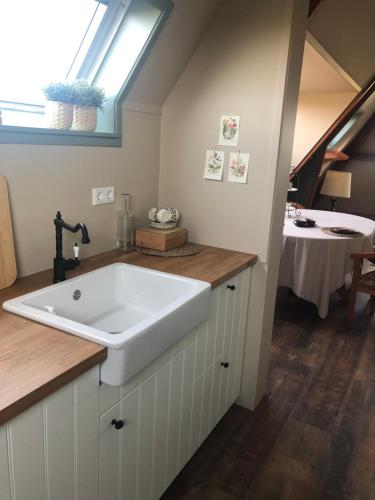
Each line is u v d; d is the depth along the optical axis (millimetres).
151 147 2215
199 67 2068
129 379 1167
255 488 1769
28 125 1651
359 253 3285
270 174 1973
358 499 1737
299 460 1937
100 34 1804
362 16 3125
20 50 1646
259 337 2182
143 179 2203
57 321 1204
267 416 2248
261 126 1955
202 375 1762
